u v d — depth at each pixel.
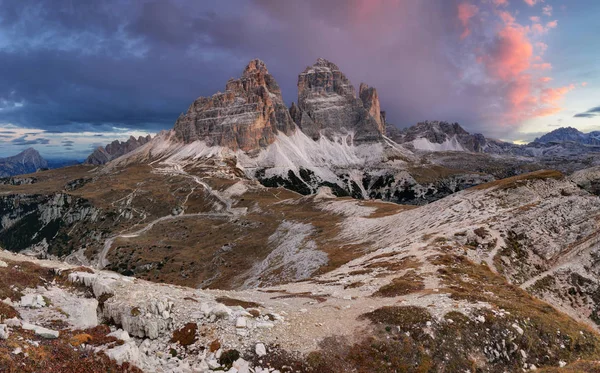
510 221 71.25
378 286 42.66
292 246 118.81
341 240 108.31
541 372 22.16
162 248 172.25
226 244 152.50
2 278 24.59
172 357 22.38
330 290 44.16
